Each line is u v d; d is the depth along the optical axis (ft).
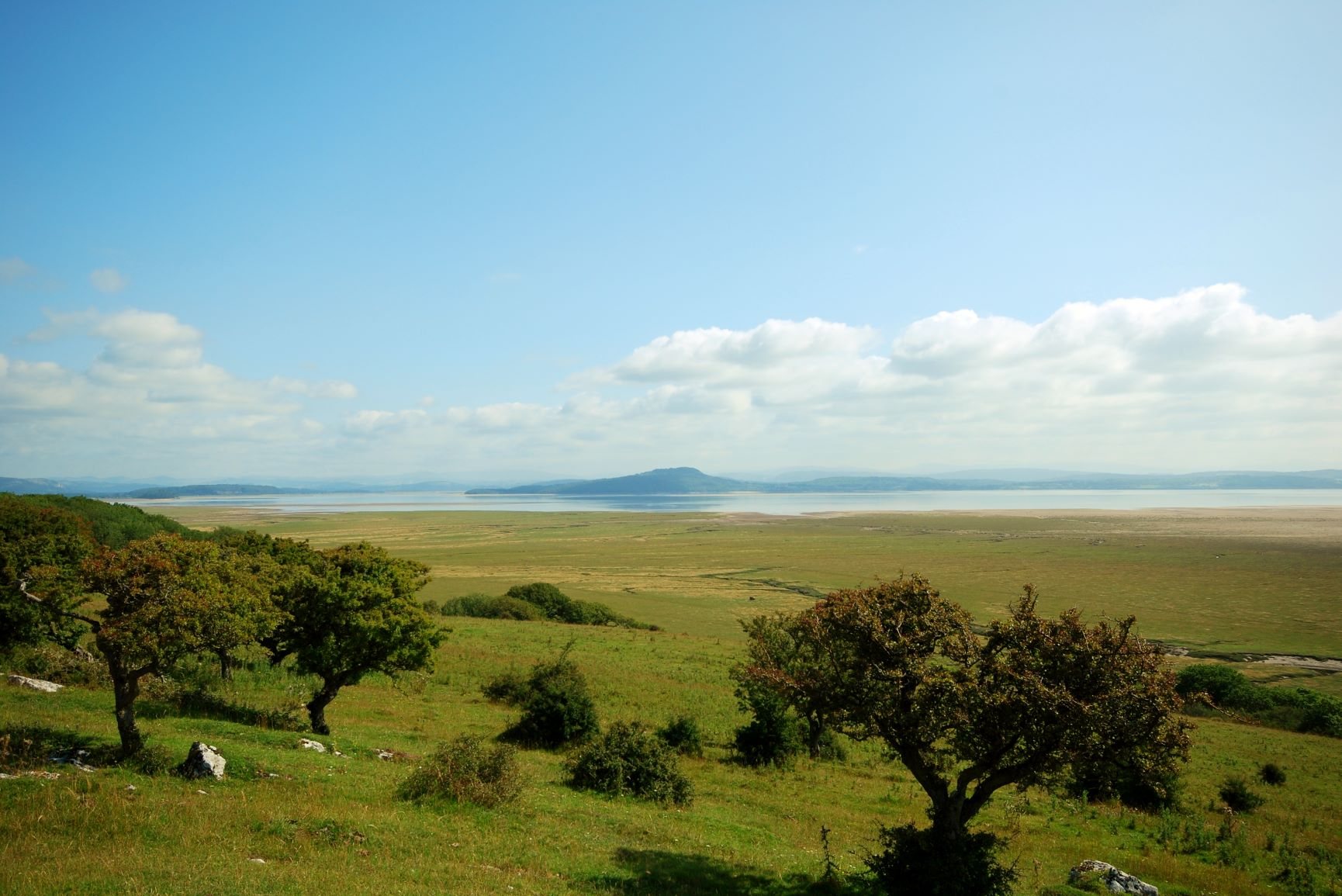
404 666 101.40
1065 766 55.06
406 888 44.04
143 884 39.47
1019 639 55.93
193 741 73.41
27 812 47.91
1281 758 152.87
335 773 70.49
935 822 57.52
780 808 90.33
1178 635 288.51
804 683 60.18
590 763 87.25
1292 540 638.94
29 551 75.31
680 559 542.57
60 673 98.89
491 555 572.92
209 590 64.59
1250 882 77.00
